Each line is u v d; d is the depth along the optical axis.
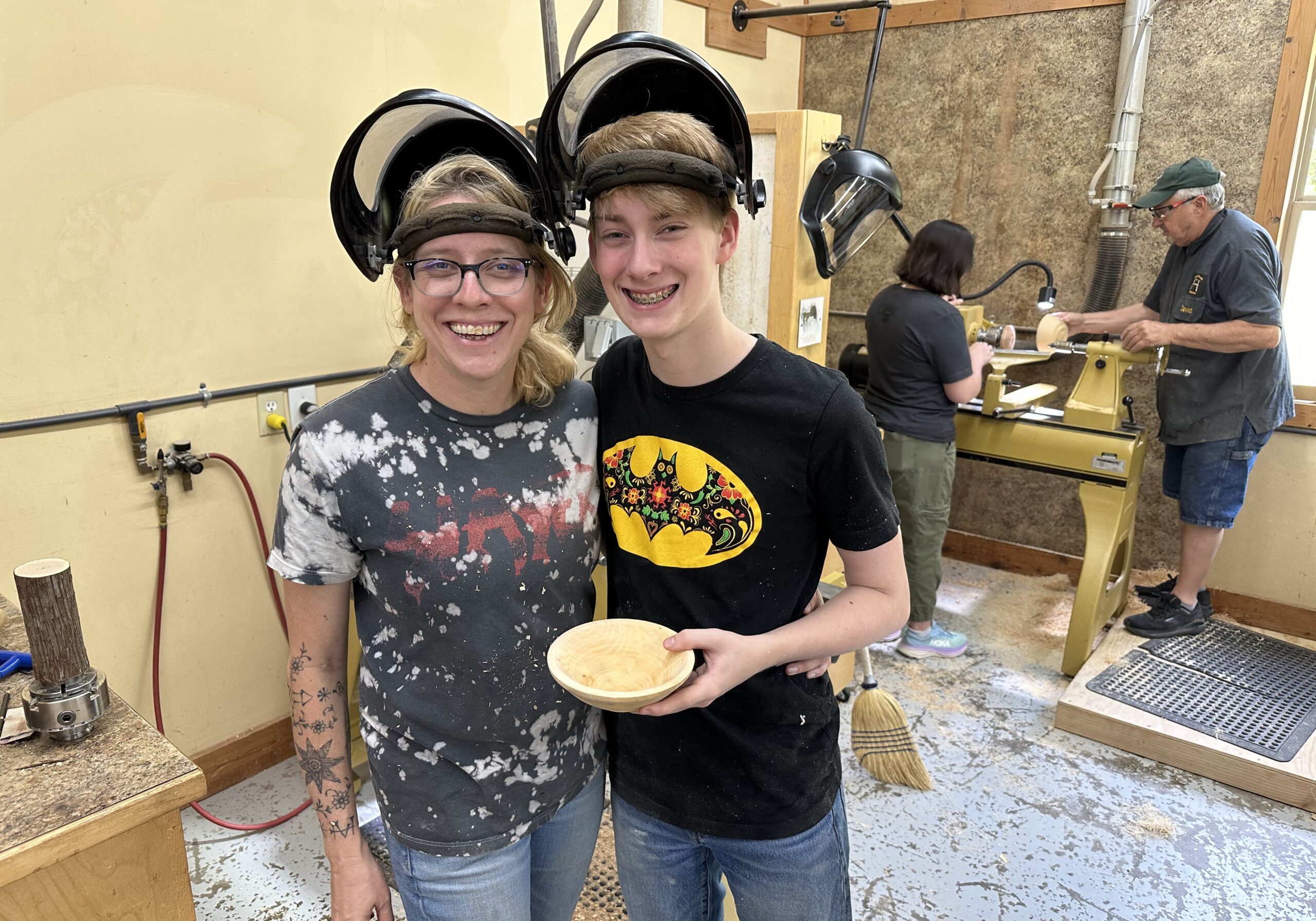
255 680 2.29
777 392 0.93
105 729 1.09
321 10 2.08
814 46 3.82
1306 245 2.94
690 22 3.19
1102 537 2.73
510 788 1.00
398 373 0.97
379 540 0.92
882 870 1.95
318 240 2.19
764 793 1.01
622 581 1.08
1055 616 3.27
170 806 1.00
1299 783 2.15
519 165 0.95
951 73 3.49
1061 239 3.36
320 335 2.24
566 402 1.04
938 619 3.25
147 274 1.89
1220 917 1.82
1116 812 2.16
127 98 1.80
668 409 0.98
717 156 0.86
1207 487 2.70
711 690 0.84
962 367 2.59
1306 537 2.96
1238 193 2.94
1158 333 2.59
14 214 1.69
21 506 1.79
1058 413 2.96
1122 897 1.88
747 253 2.18
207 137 1.94
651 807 1.07
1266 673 2.66
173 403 1.97
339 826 1.01
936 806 2.17
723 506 0.96
